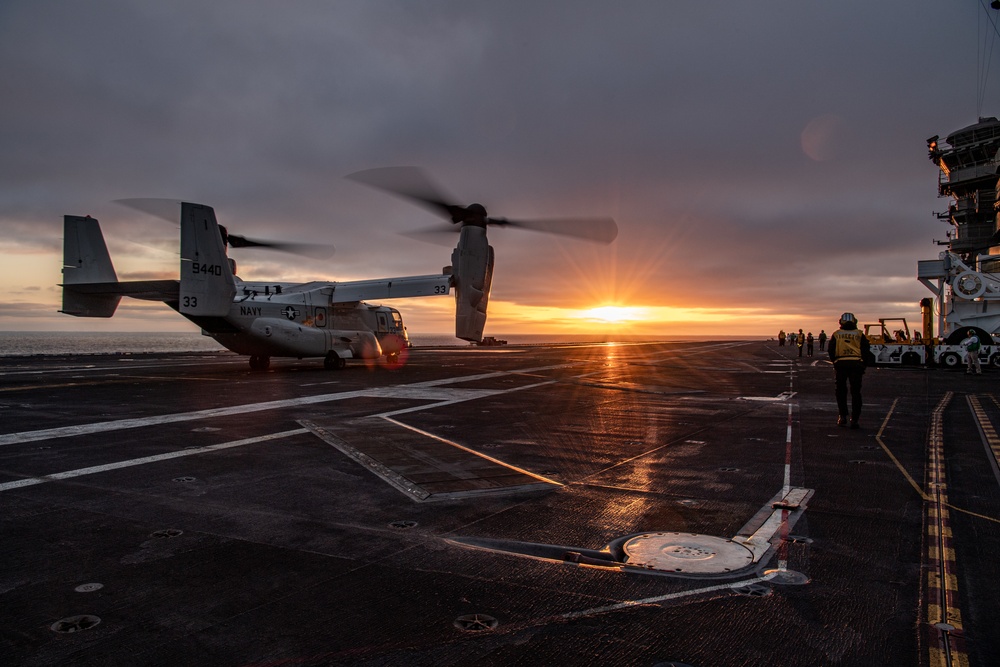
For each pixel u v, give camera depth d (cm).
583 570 429
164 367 2686
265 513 570
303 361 3341
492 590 394
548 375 2375
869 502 600
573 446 908
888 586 398
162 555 461
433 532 514
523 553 463
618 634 334
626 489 655
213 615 361
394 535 507
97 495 630
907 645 322
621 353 4972
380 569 432
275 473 730
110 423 1091
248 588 399
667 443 932
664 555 456
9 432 998
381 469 751
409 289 2272
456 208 1429
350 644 325
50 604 376
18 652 318
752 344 8694
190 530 520
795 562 441
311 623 349
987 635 333
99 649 321
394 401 1451
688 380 2162
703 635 332
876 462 790
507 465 776
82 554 463
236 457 820
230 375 2194
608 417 1216
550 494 636
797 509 577
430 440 949
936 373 2473
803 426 1103
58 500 612
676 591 391
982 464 776
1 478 700
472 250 1438
